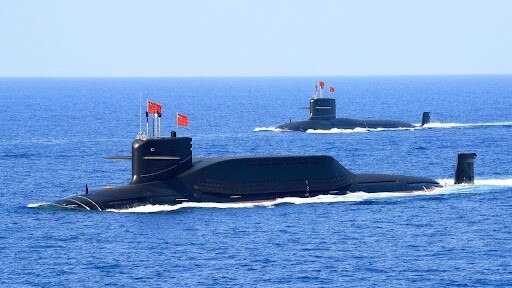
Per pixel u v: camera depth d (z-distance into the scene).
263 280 186.38
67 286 183.25
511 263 198.50
